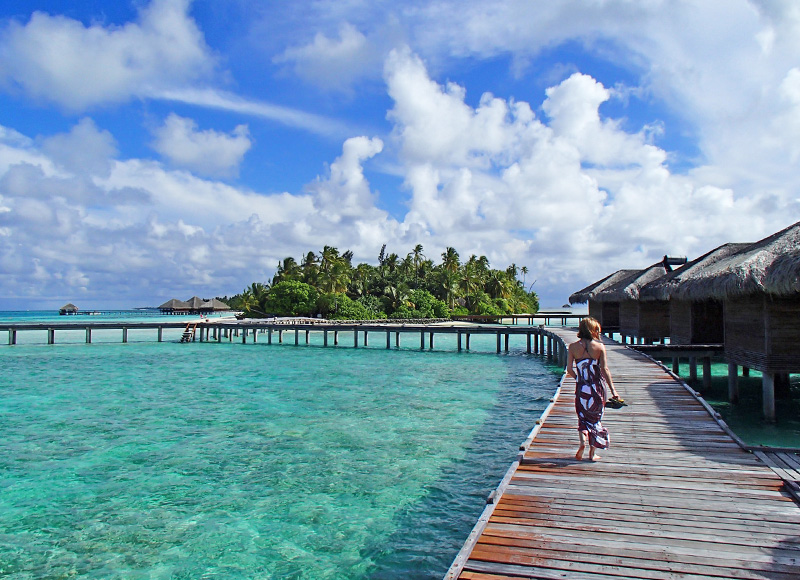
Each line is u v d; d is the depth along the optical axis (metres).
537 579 3.99
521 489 5.80
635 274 27.56
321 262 68.81
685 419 9.00
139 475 9.33
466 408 14.91
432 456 10.29
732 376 15.12
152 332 55.44
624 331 26.88
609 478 6.12
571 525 4.88
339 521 7.41
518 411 14.48
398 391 17.91
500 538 4.65
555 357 26.98
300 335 51.09
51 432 12.32
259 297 72.12
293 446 11.04
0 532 7.14
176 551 6.62
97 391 18.06
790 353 12.48
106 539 6.94
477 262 86.75
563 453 7.10
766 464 6.57
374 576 5.98
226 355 31.16
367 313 62.03
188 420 13.49
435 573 6.02
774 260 11.55
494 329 32.31
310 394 17.33
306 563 6.30
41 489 8.69
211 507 7.93
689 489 5.74
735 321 14.72
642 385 12.19
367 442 11.30
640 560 4.21
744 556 4.25
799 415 13.71
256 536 7.00
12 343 37.44
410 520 7.42
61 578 5.99
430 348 33.94
